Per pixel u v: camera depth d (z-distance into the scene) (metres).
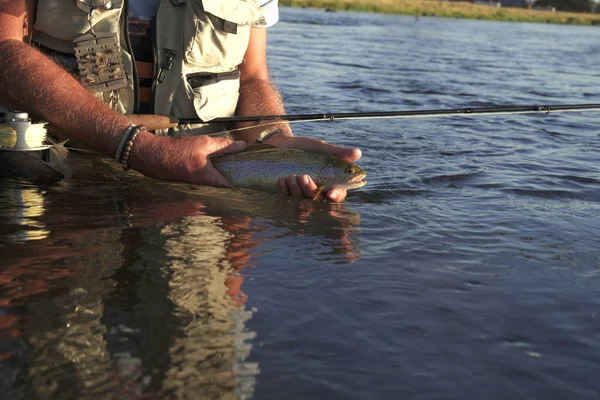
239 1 3.43
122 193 2.96
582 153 4.57
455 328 1.83
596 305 2.02
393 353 1.67
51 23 3.22
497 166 3.99
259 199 3.00
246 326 1.76
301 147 3.28
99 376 1.49
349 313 1.88
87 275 2.03
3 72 3.06
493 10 49.38
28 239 2.32
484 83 9.11
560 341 1.78
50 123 3.11
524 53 15.21
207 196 2.99
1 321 1.71
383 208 2.99
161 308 1.84
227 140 3.18
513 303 2.01
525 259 2.40
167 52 3.41
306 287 2.04
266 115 3.62
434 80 9.12
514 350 1.72
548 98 7.84
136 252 2.24
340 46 13.48
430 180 3.57
